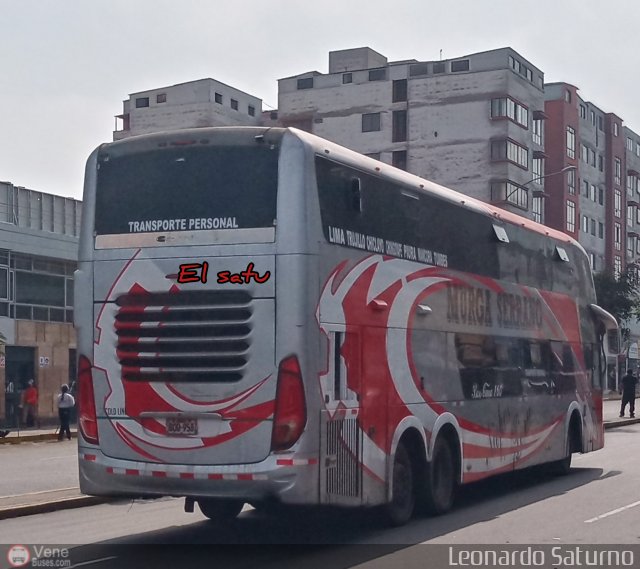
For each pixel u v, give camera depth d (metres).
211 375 10.68
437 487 13.57
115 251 11.20
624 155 92.38
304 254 10.52
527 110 69.62
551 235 18.59
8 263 39.22
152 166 11.18
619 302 62.59
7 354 39.31
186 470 10.67
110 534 12.46
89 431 11.22
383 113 69.38
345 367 11.19
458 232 14.55
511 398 16.09
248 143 10.84
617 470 20.16
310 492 10.44
